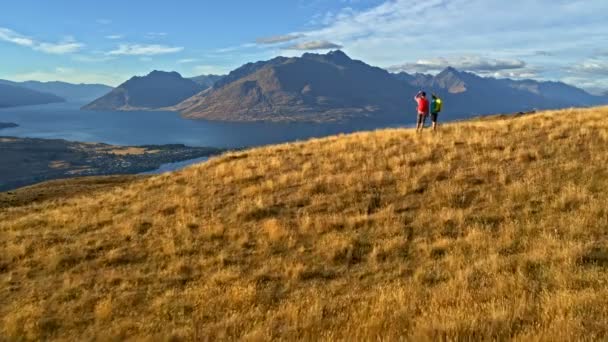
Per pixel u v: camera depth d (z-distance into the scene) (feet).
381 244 39.68
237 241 44.09
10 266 43.45
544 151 56.75
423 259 36.04
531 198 43.98
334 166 63.93
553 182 47.01
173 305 32.78
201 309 31.71
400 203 48.37
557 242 33.88
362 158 66.23
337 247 39.60
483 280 29.78
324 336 23.67
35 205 73.26
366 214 45.91
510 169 52.54
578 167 49.67
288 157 74.49
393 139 75.82
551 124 71.72
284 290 33.78
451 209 44.39
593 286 25.95
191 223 49.62
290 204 52.16
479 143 65.16
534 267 30.76
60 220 56.49
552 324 19.77
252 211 50.37
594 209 38.50
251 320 28.94
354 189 53.21
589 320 20.08
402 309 25.71
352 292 31.91
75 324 31.68
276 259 39.45
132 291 36.06
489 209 43.55
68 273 40.68
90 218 56.13
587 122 69.46
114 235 49.06
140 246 45.68
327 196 52.80
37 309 33.58
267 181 59.93
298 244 41.96
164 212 55.01
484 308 24.17
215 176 68.69
